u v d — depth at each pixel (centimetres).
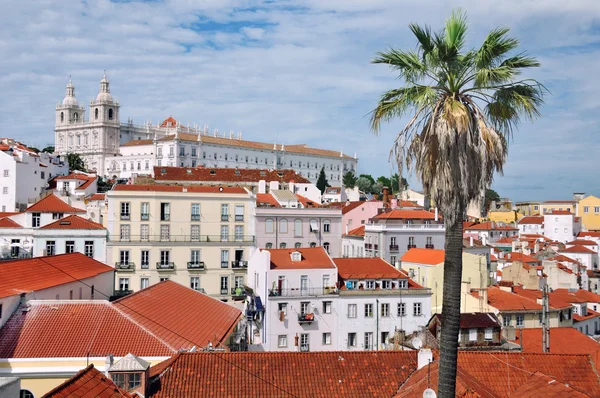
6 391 2019
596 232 16238
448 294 2198
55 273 4778
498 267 10562
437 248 9975
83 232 8231
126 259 8356
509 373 3120
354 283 7131
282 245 9806
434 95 2144
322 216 10062
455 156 2139
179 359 3017
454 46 2142
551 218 16875
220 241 8725
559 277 9700
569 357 3322
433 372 2888
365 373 3088
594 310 8331
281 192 11850
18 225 8762
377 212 12119
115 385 2645
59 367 3378
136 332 3703
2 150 14150
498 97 2222
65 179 14775
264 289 6944
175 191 8656
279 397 2864
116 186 8575
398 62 2222
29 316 3700
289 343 6794
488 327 4356
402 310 7081
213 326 4541
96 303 3875
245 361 3069
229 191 8950
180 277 8538
